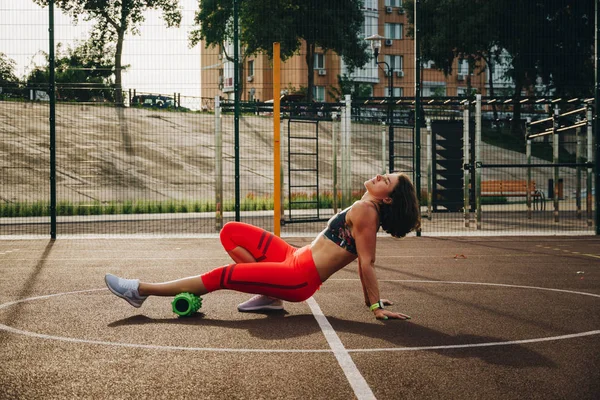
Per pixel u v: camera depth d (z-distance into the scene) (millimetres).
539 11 17391
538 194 22234
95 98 15086
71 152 26094
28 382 3184
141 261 8820
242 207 22828
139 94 15289
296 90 38781
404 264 8414
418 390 3049
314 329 4430
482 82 35625
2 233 14258
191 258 9211
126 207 21266
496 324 4594
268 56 23984
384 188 4910
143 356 3686
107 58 12789
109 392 3027
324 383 3158
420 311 5121
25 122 27609
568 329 4418
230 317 4879
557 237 12586
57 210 20375
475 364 3508
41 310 5121
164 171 26453
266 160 28344
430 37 28562
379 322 4680
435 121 20203
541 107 28734
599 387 3098
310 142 31422
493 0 18156
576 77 18188
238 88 12461
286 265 4848
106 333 4293
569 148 35781
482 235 13008
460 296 5859
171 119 30641
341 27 20062
